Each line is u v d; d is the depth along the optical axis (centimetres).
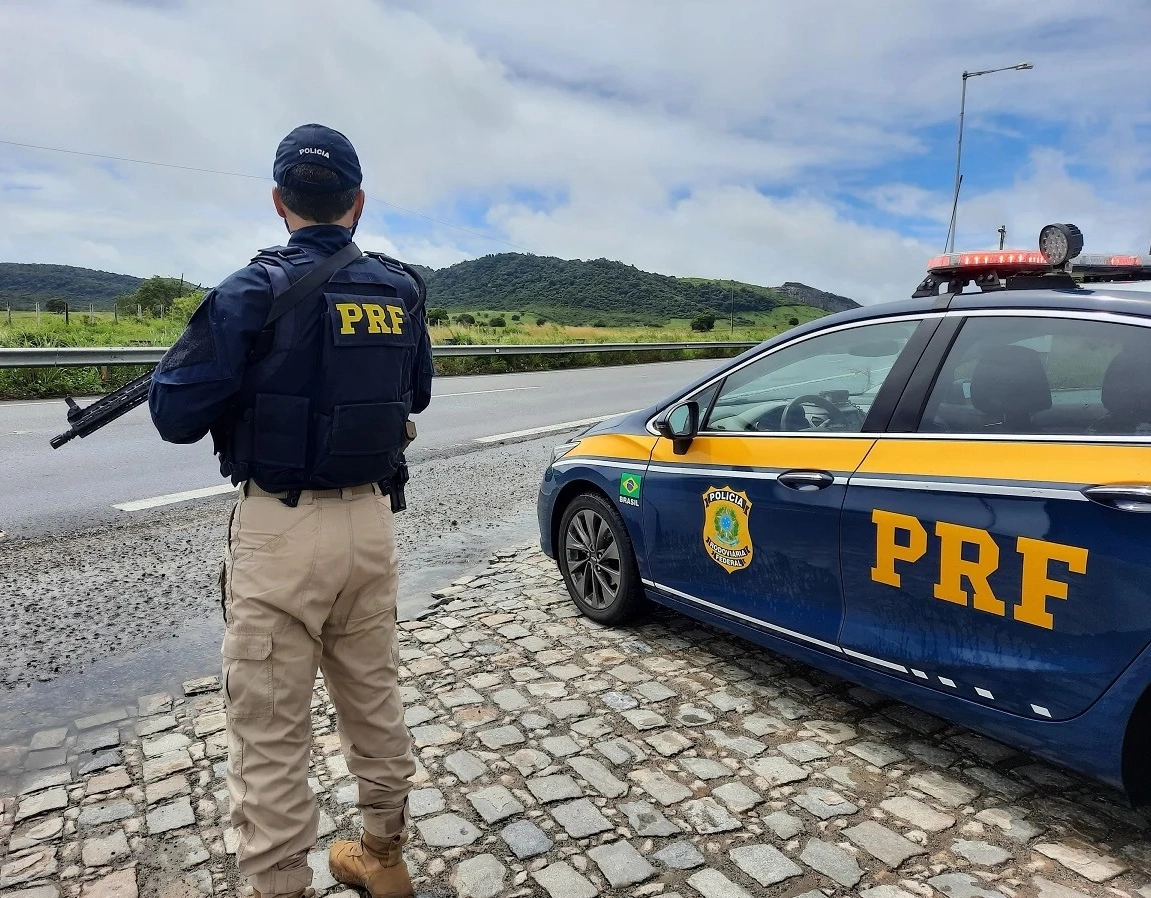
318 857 244
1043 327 259
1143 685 215
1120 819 257
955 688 262
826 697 342
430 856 244
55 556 543
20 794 283
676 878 232
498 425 1126
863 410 300
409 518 655
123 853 250
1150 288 257
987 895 223
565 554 445
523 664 379
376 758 216
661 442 383
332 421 187
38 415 1116
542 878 233
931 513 263
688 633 413
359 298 193
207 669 383
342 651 212
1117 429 230
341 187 196
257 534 192
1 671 381
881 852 242
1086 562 223
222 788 284
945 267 314
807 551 307
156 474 781
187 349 180
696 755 298
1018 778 281
